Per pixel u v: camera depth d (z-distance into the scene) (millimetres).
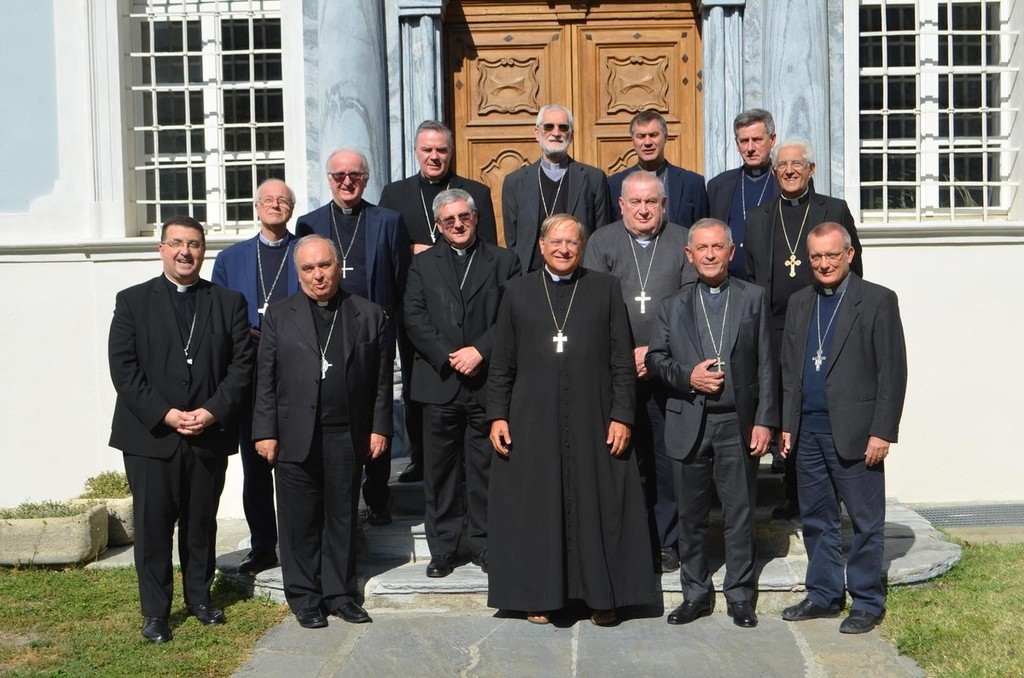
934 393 7465
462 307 5664
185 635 5234
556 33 7754
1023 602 5309
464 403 5621
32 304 7637
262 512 5852
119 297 5270
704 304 5320
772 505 6305
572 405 5297
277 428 5391
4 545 6457
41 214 7676
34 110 7660
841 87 7461
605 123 7758
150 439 5168
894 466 7500
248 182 7934
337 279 5391
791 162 5617
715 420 5262
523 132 7773
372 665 4887
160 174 7973
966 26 7746
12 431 7668
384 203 6344
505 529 5328
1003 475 7488
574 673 4746
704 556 5367
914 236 7398
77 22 7625
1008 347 7457
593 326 5324
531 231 6059
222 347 5277
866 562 5172
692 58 7707
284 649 5078
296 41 7582
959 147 7773
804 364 5227
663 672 4730
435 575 5688
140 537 5176
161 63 7953
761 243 5809
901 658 4820
